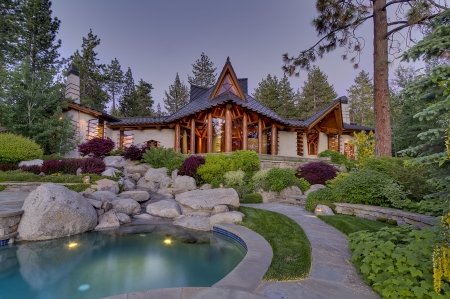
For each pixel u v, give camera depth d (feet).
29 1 91.76
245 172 47.14
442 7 26.45
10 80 53.78
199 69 160.86
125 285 15.79
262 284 13.19
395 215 24.91
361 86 171.53
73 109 65.92
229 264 19.07
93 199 29.73
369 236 16.76
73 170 44.60
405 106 65.46
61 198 24.52
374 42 43.01
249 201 38.73
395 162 31.71
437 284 10.50
